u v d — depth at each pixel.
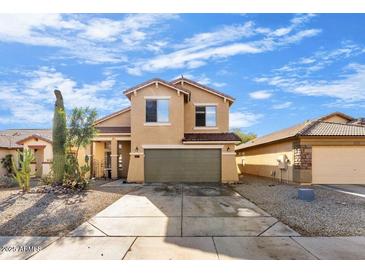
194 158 18.73
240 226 7.50
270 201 11.16
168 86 18.81
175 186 16.41
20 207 9.90
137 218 8.42
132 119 18.91
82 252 5.69
